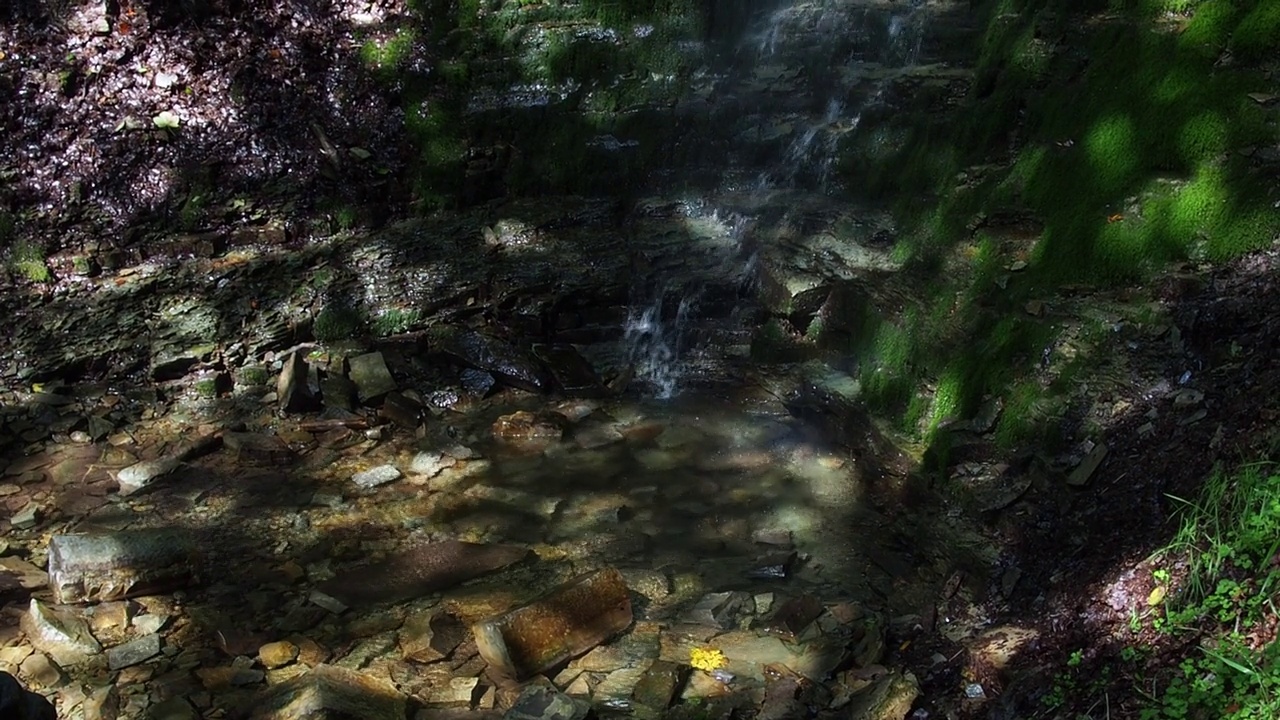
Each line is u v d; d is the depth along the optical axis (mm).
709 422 6223
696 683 4305
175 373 6336
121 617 4719
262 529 5352
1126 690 3641
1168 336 4840
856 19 7438
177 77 6938
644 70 7699
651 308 6926
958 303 5664
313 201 7000
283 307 6586
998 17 6621
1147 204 5238
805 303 6348
